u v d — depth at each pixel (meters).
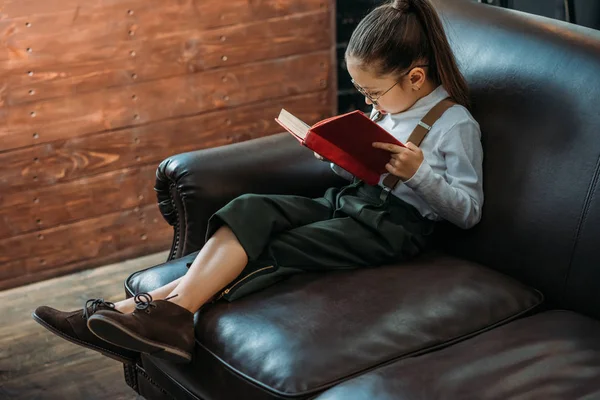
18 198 2.54
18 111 2.46
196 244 1.89
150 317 1.56
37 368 2.17
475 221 1.76
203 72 2.71
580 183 1.61
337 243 1.73
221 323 1.58
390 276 1.68
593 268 1.58
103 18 2.49
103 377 2.12
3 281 2.58
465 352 1.44
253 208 1.70
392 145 1.66
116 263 2.73
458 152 1.75
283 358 1.44
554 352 1.42
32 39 2.41
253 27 2.74
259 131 2.89
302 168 1.95
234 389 1.50
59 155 2.56
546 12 2.44
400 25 1.74
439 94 1.82
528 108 1.72
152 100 2.65
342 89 3.06
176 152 2.75
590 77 1.63
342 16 2.98
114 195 2.68
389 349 1.48
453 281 1.65
